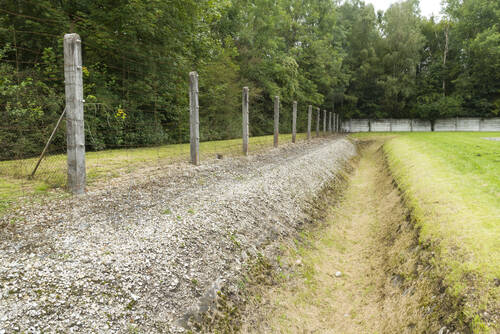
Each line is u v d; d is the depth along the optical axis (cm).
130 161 838
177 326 319
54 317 268
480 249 411
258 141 1727
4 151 754
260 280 480
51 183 551
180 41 1391
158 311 323
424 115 4859
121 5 1057
